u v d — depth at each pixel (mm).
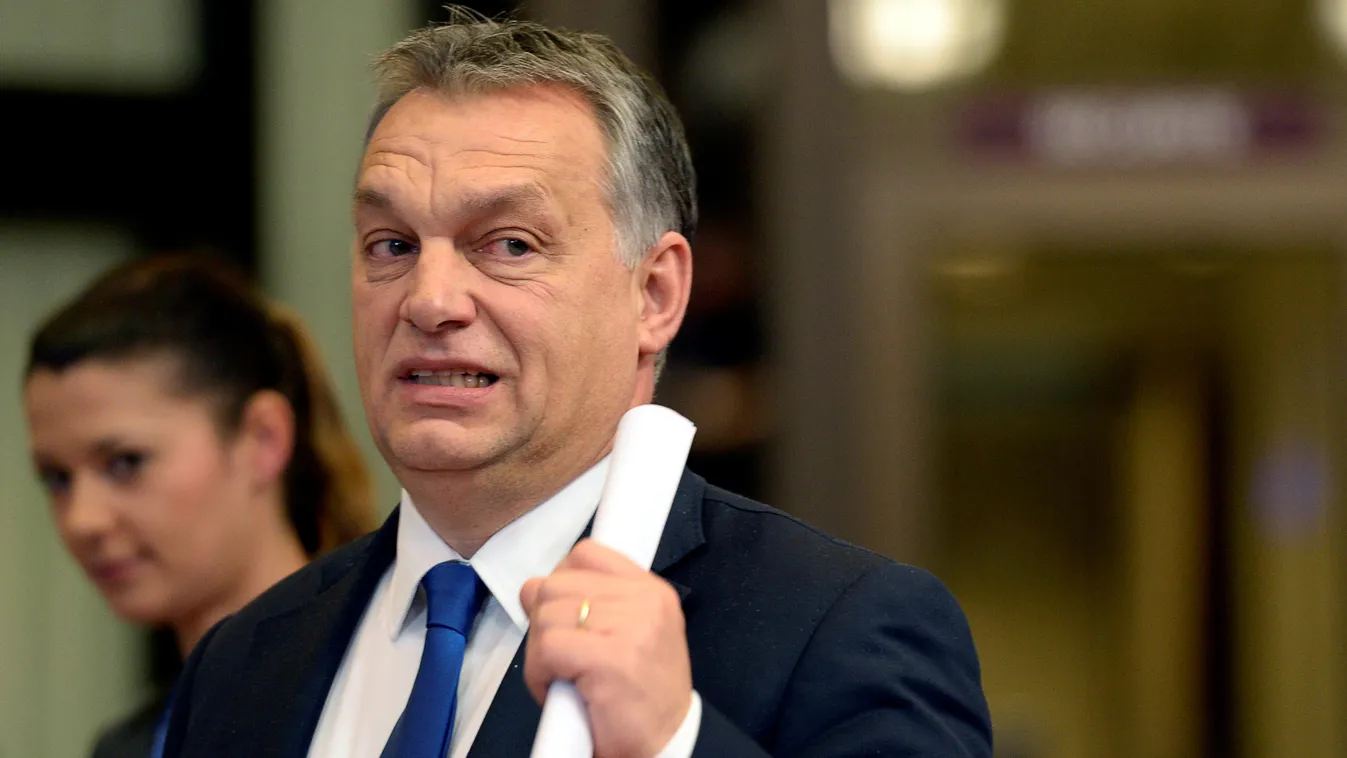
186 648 4934
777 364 10172
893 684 3012
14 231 9656
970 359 14922
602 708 2754
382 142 3359
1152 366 14766
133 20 9789
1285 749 12664
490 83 3348
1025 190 10156
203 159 9797
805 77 10242
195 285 4930
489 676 3326
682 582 3303
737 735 2840
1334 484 11461
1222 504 13992
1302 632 12258
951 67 10250
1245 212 10094
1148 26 10234
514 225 3266
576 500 3420
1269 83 10125
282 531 4961
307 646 3656
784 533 3357
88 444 4719
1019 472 15133
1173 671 14914
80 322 4766
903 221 10203
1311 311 11102
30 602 9227
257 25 9836
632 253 3463
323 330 9820
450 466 3273
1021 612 15297
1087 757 15406
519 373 3264
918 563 10094
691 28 10234
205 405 4789
